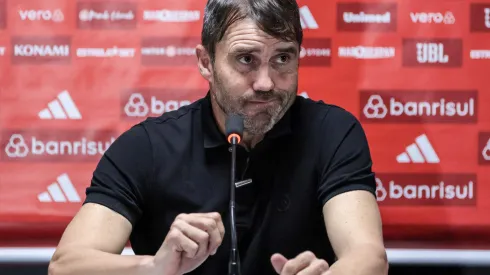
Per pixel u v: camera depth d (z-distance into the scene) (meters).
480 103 4.00
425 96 4.01
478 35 4.00
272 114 2.80
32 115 4.00
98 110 4.02
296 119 3.11
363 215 2.74
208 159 3.03
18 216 4.01
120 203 2.90
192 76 4.03
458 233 4.01
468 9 3.99
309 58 4.02
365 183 2.90
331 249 3.03
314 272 2.26
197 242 2.43
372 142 4.03
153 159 3.04
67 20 4.00
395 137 4.02
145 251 3.06
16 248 4.02
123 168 2.99
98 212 2.85
